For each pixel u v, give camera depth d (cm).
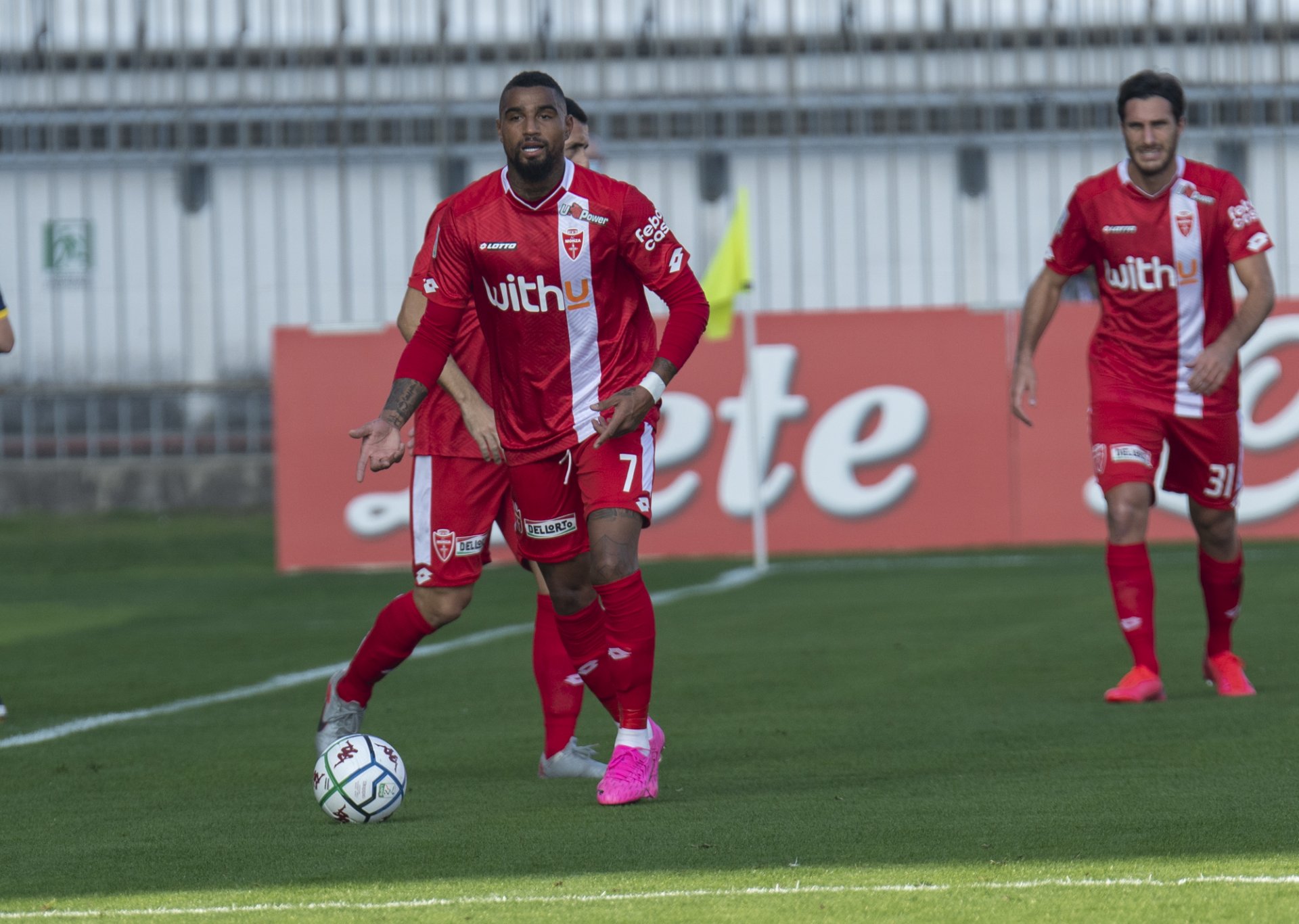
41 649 2922
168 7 6788
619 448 1366
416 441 1587
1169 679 2091
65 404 6700
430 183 6719
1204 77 6606
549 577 1429
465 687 2211
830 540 4794
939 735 1666
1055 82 6612
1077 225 1930
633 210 1355
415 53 6775
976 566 4328
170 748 1731
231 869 1091
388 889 1010
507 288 1355
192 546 5797
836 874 1016
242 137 6744
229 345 6756
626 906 939
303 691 2241
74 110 6769
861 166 6625
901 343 4784
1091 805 1238
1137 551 1903
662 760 1565
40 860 1143
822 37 6681
